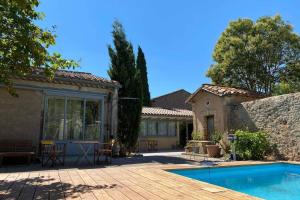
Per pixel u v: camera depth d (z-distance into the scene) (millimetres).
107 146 12688
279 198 6566
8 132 10969
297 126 10930
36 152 11164
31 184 6160
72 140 12367
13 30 6551
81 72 15586
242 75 23469
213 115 15039
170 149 23297
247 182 8422
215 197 4805
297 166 9727
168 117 22797
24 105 11414
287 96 11477
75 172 7984
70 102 12586
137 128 15008
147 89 33312
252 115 12953
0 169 8875
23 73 7039
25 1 6457
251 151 11680
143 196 4953
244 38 22906
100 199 4766
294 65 22641
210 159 12406
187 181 6461
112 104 13750
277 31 22188
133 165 10148
